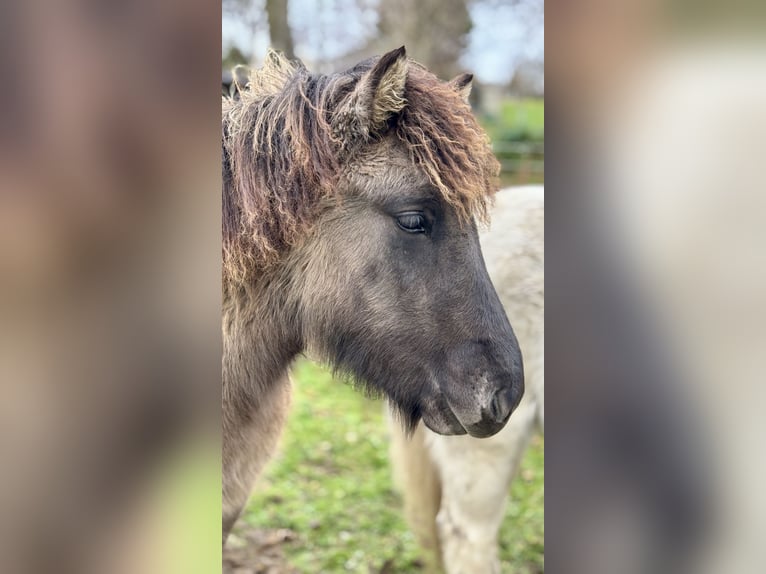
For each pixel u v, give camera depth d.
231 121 1.38
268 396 1.53
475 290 1.32
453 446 1.92
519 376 1.35
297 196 1.33
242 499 1.58
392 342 1.36
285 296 1.42
